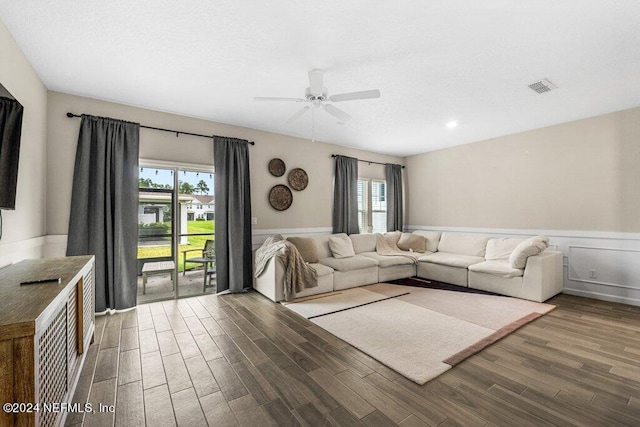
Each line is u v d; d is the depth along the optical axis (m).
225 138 4.25
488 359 2.29
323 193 5.46
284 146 4.96
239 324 3.03
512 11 1.94
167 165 3.88
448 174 5.93
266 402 1.78
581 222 4.14
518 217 4.84
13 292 1.43
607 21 2.04
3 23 2.07
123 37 2.26
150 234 3.81
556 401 1.77
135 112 3.67
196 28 2.15
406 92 3.25
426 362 2.23
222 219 4.20
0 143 1.95
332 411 1.69
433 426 1.56
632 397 1.81
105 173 3.37
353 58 2.55
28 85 2.59
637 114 3.68
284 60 2.59
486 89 3.17
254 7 1.92
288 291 3.75
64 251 3.21
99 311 3.26
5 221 2.13
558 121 4.26
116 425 1.59
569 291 4.23
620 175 3.82
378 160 6.39
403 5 1.89
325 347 2.51
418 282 4.85
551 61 2.59
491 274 4.19
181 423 1.60
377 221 6.48
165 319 3.17
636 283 3.68
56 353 1.45
